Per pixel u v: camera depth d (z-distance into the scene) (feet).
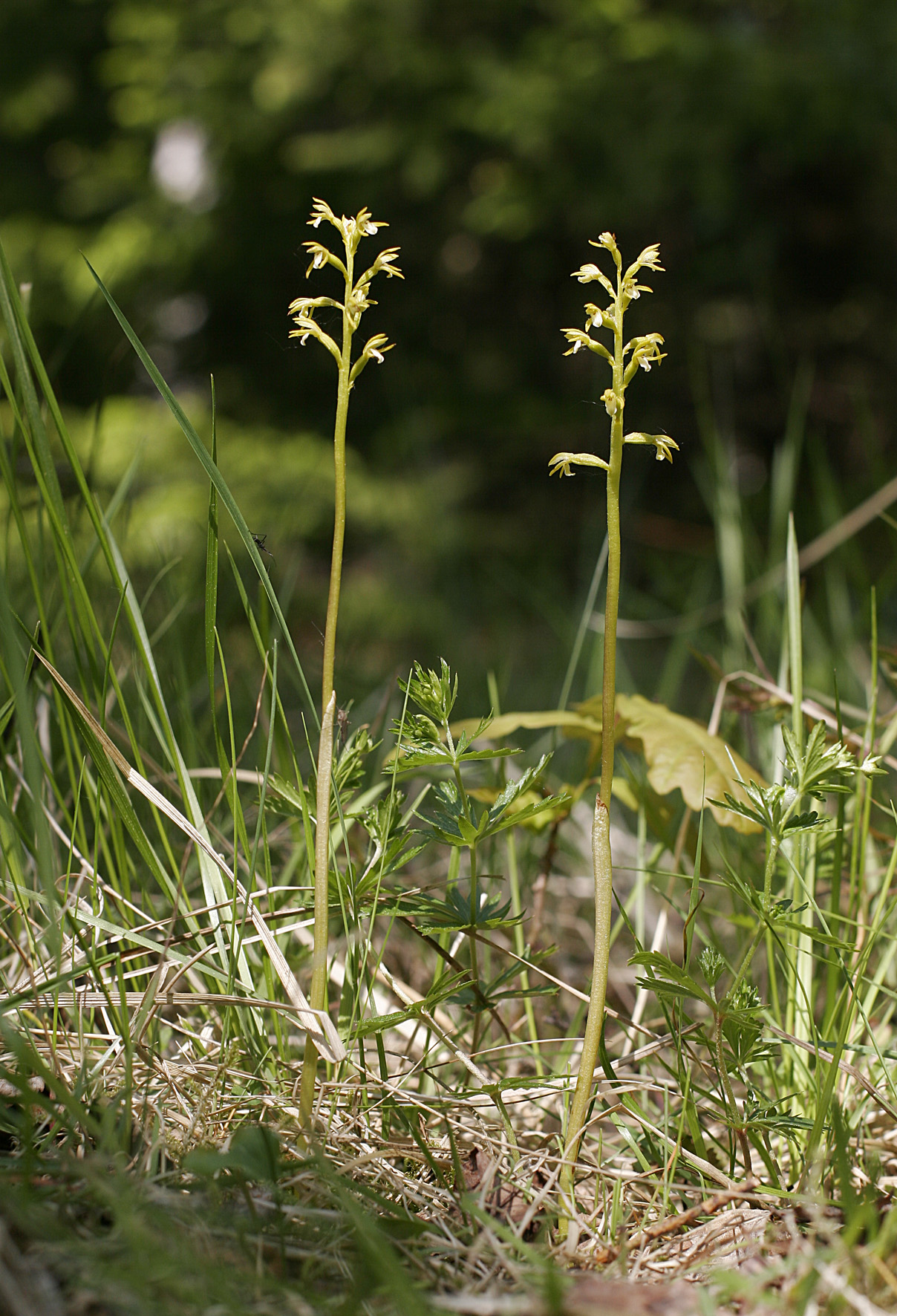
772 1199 1.88
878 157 11.82
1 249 1.96
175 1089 1.93
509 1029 2.23
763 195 12.21
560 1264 1.82
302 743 2.79
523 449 12.15
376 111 12.31
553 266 12.94
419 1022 2.00
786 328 12.48
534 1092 2.02
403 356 12.76
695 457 11.78
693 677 6.20
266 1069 2.01
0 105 14.15
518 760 3.67
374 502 10.51
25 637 2.20
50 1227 1.73
